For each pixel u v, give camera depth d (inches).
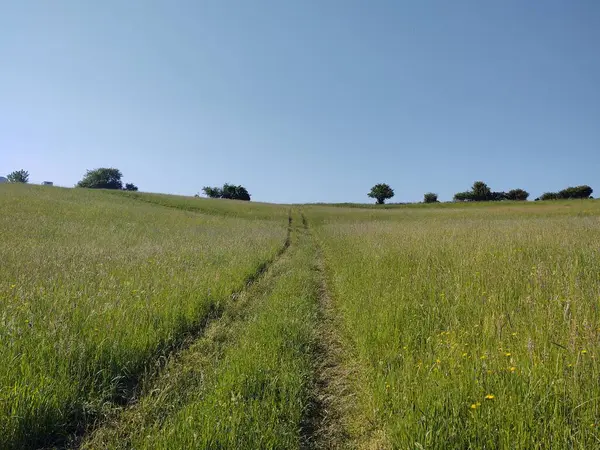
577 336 127.0
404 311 195.0
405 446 101.2
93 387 130.3
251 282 333.4
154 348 165.3
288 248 632.4
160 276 287.1
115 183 5009.8
